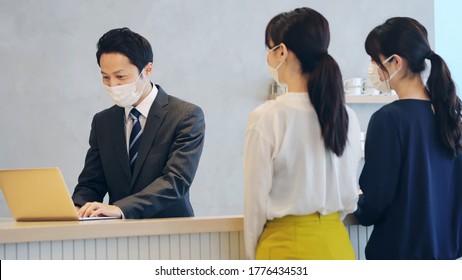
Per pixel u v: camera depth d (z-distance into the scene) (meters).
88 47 4.50
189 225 2.43
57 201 2.56
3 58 4.38
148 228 2.39
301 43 2.27
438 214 2.42
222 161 4.70
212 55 4.69
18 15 4.41
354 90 4.72
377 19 5.03
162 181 2.84
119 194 3.01
